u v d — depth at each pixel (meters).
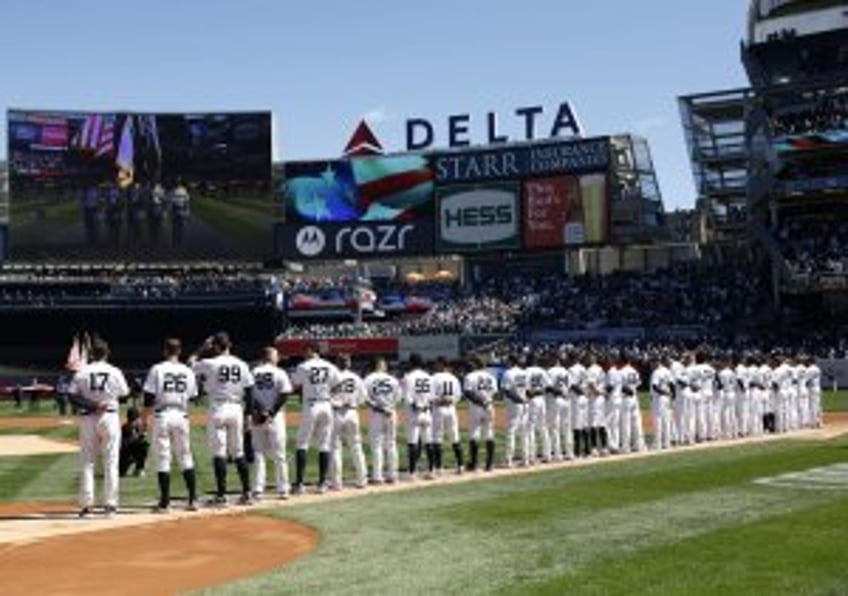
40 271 76.50
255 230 74.31
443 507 15.61
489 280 77.00
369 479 21.66
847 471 20.05
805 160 67.88
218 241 74.12
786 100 68.69
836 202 68.94
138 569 11.95
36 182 72.50
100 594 10.64
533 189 70.50
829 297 65.81
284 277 84.56
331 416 19.59
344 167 73.94
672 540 12.34
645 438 31.97
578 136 69.44
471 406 23.25
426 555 11.67
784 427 34.72
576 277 74.31
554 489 17.70
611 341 66.25
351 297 75.75
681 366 29.78
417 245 72.94
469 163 72.00
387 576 10.58
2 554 12.97
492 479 20.22
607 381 27.02
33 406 60.16
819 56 69.69
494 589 9.84
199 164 74.12
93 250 73.12
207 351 17.83
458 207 72.19
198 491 20.19
